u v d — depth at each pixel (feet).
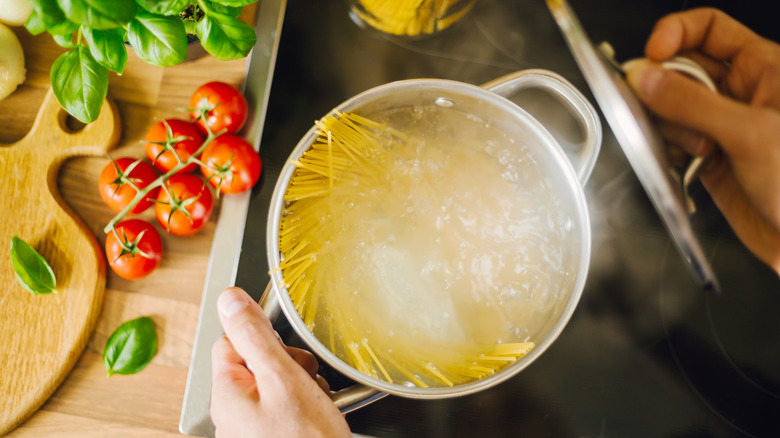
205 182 1.76
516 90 1.70
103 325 1.84
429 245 1.71
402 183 1.73
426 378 1.64
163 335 1.83
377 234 1.70
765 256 1.77
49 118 1.84
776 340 1.81
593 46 1.86
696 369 1.81
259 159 1.81
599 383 1.81
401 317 1.67
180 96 1.89
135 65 1.88
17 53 1.83
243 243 1.83
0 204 1.82
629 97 1.79
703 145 1.76
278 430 1.48
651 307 1.83
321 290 1.67
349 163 1.70
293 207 1.67
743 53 1.75
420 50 1.90
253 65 1.88
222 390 1.55
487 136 1.75
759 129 1.67
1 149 1.83
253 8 1.88
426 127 1.75
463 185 1.74
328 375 1.82
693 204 1.80
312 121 1.88
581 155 1.67
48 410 1.80
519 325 1.68
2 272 1.82
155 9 1.45
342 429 1.50
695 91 1.73
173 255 1.86
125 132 1.88
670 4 1.90
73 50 1.62
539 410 1.80
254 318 1.53
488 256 1.71
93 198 1.88
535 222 1.72
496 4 1.91
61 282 1.81
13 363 1.78
